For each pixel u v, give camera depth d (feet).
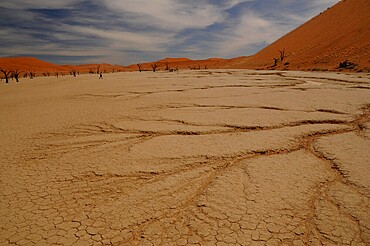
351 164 15.19
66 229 10.51
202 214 11.12
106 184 14.16
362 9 160.76
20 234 10.28
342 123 24.17
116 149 19.49
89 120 28.76
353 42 129.29
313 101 34.73
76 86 79.25
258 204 11.64
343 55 122.52
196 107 33.86
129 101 41.81
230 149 18.28
